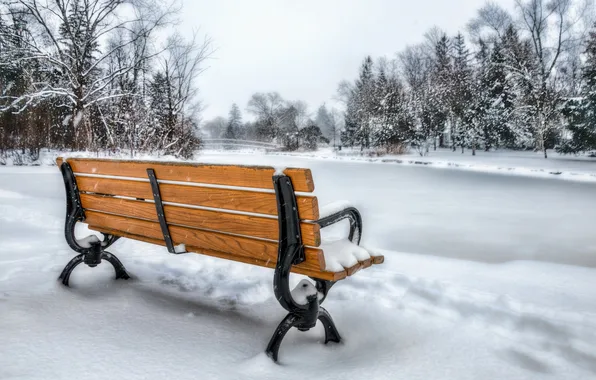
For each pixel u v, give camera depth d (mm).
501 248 5188
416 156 33875
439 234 5934
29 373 1847
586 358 2270
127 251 4410
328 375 2025
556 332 2566
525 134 35344
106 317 2568
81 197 3178
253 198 2133
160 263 3953
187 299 3068
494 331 2633
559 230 6254
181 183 2420
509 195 10484
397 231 6129
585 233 6055
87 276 3434
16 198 7801
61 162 3076
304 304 2156
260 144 65750
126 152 16062
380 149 38188
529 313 2789
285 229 2021
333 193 10539
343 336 2529
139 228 2885
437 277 3734
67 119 19125
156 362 2029
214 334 2438
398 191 11094
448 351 2344
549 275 3818
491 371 2131
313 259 2078
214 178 2230
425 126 42094
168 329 2463
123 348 2154
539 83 33562
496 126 36219
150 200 2701
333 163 26406
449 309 2932
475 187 12320
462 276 3770
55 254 4082
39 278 3262
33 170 14852
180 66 19859
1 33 19719
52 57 19094
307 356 2262
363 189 11539
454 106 36594
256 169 2004
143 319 2588
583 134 27578
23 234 5012
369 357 2258
